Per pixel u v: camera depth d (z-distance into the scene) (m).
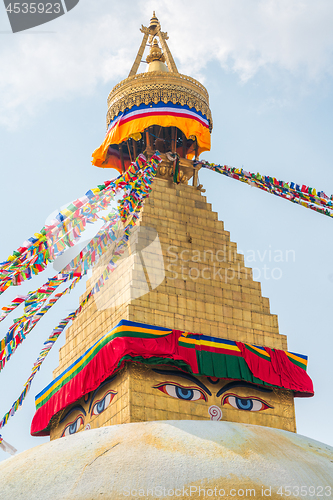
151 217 31.12
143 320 27.00
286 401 27.88
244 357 27.30
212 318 28.86
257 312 30.16
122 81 34.19
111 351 25.83
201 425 22.89
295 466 20.89
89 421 27.08
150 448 21.00
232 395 26.92
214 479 19.64
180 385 26.19
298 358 28.61
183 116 33.25
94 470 20.33
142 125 32.78
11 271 20.23
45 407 29.58
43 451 22.45
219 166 30.77
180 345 26.33
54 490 19.88
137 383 25.53
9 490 20.33
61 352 31.48
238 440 21.88
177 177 33.28
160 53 38.62
